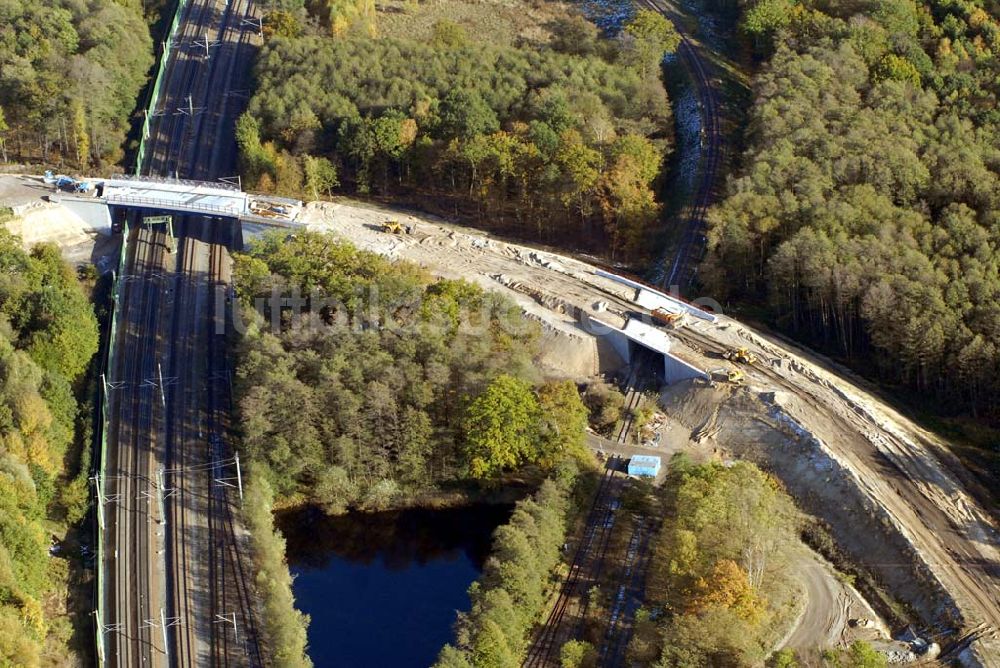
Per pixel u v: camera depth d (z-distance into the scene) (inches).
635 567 6835.6
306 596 7032.5
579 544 7017.7
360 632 6776.6
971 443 7588.6
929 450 7426.2
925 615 6387.8
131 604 6732.3
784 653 5944.9
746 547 6417.3
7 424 7298.2
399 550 7416.3
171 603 6722.4
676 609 6284.5
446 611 6934.1
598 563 6879.9
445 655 6003.9
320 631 6771.7
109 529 7224.4
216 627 6565.0
